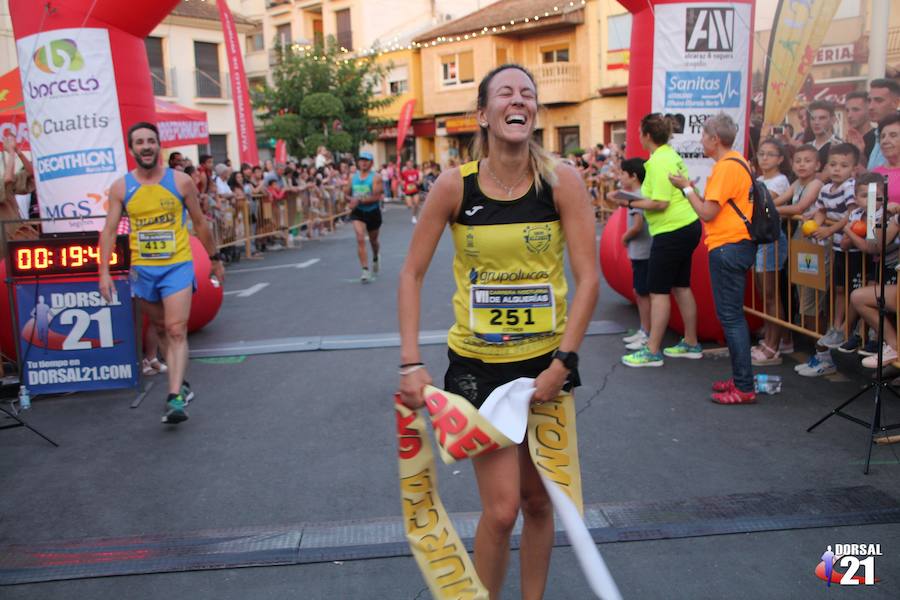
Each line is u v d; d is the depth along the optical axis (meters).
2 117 11.17
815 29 7.26
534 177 2.33
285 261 13.41
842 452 4.06
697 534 3.23
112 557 3.23
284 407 5.21
